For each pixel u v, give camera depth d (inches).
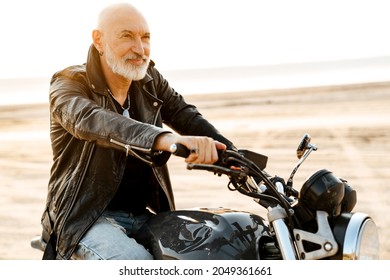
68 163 176.9
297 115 1212.5
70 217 167.8
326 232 132.6
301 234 133.8
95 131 152.4
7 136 1210.6
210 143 126.9
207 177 682.2
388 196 525.7
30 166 854.5
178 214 160.1
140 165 182.1
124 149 145.5
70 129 163.0
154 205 191.2
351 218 134.6
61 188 173.3
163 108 210.2
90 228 166.7
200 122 204.5
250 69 4463.6
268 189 148.3
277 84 2532.0
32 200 645.3
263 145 871.1
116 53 182.9
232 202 544.1
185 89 2746.1
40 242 180.5
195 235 149.2
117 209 180.7
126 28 182.7
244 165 131.0
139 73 184.7
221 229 148.1
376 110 1193.4
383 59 4097.0
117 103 189.0
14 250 461.7
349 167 675.4
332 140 872.9
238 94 1873.8
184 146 128.6
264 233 153.3
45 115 1712.6
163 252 150.8
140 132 141.9
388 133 902.4
